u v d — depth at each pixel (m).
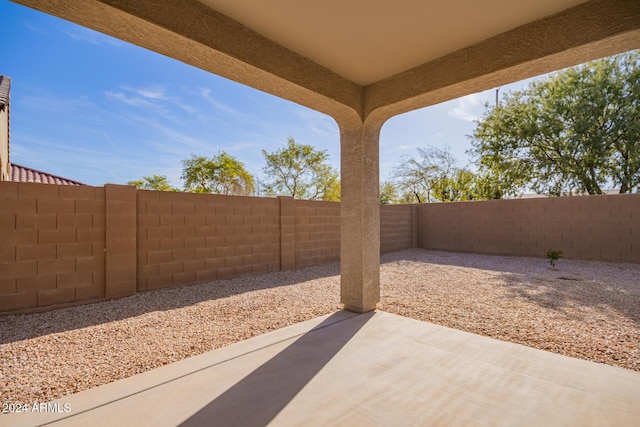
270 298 5.44
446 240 12.95
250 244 7.52
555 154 12.55
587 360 3.01
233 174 20.69
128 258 5.49
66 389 2.58
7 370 2.91
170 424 2.08
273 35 3.01
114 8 2.12
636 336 3.63
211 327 4.04
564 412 2.18
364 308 4.42
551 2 2.51
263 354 3.12
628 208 8.96
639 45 2.54
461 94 3.59
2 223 4.36
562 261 9.67
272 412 2.19
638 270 7.94
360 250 4.40
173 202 6.16
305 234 8.90
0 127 7.36
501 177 14.41
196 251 6.51
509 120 13.20
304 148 21.33
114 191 5.34
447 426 2.03
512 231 11.20
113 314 4.55
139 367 2.96
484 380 2.61
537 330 3.85
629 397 2.36
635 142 10.52
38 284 4.62
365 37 3.04
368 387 2.51
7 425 2.07
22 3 2.07
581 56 2.72
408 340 3.47
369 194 4.43
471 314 4.50
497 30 2.92
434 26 2.85
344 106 3.96
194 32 2.51
